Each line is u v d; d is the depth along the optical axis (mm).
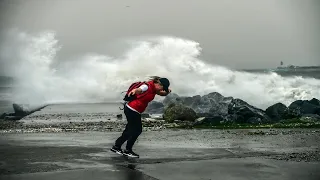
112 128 12414
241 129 11898
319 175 5195
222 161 6219
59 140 8914
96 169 5496
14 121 15703
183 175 5180
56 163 5934
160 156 6684
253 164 5961
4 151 7117
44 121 15562
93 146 7859
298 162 6137
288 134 10312
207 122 13969
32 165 5758
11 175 5066
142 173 5270
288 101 27703
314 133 10531
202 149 7523
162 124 13672
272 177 5078
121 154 6824
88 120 16000
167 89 6848
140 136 9914
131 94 6566
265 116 14781
